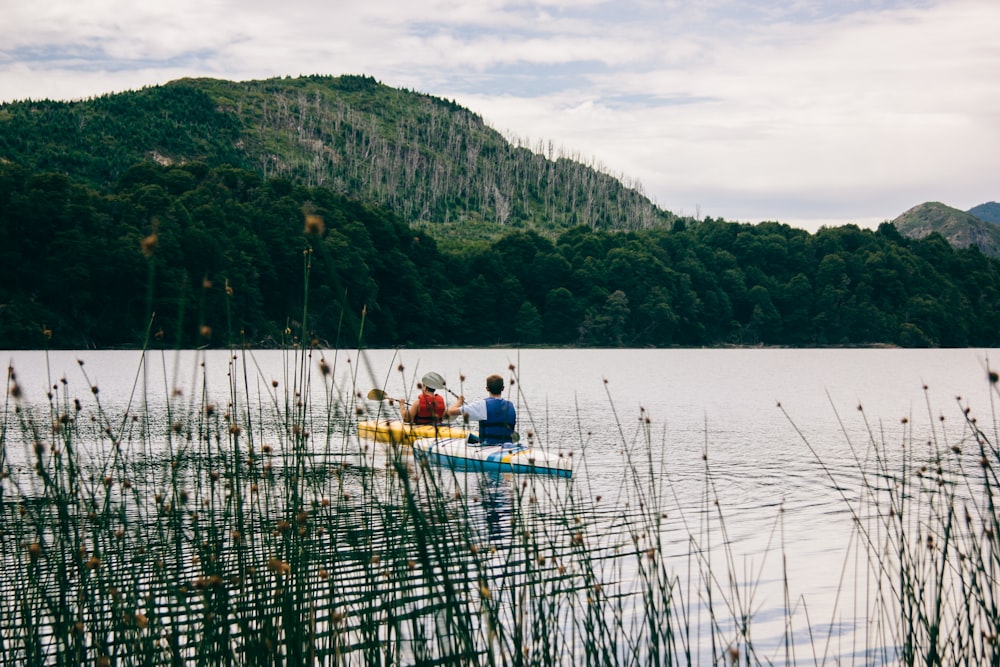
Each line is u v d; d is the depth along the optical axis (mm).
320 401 20875
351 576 5547
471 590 5504
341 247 76625
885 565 7473
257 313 61188
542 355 82062
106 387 27766
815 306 118750
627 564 7242
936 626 4543
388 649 4145
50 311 60438
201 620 4188
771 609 6371
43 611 5133
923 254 130250
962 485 11094
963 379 43812
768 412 23734
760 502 10461
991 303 127062
